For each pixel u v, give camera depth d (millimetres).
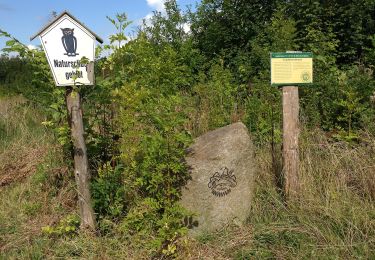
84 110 5051
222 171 4211
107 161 4852
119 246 4004
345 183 4465
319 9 8719
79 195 4230
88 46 4090
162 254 3875
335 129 5922
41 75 4594
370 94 5898
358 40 8734
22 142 6734
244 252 3838
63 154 5359
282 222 4148
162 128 3938
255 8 10281
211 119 6504
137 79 5164
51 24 3949
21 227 4473
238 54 9664
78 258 3902
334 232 3932
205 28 11281
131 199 4504
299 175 4453
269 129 5777
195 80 9438
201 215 4176
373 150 4809
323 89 6328
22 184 5410
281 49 7578
